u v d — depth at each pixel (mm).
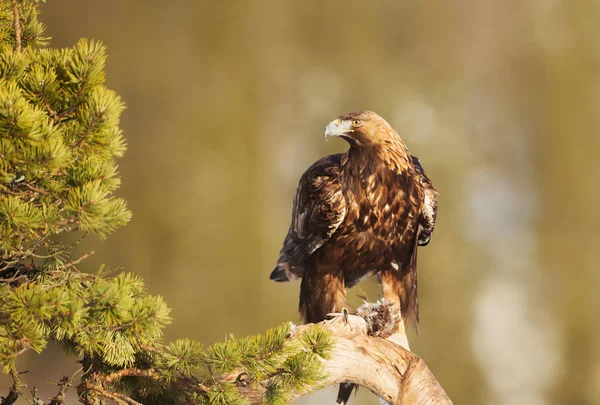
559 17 22031
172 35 17984
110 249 17109
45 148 3623
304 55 19625
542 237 21266
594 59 21609
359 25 20062
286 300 18031
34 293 3613
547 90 21766
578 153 21234
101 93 3893
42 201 3770
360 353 4836
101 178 3812
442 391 4723
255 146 18109
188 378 4219
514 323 20703
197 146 17594
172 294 17188
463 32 22219
